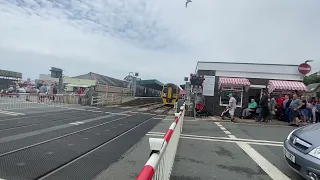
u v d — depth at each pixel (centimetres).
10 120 1078
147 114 1861
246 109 1761
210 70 1962
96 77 3912
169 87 3531
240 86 1898
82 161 577
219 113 1928
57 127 995
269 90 1856
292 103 1470
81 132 925
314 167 434
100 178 479
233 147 816
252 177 527
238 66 1933
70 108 1884
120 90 3772
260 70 1908
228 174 540
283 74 1878
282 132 1204
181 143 841
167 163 407
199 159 647
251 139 981
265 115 1588
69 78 3722
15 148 635
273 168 595
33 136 794
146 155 652
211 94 1948
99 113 1680
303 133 511
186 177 508
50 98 2181
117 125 1170
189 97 2161
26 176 458
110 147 722
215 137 992
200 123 1466
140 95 4900
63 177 472
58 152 633
